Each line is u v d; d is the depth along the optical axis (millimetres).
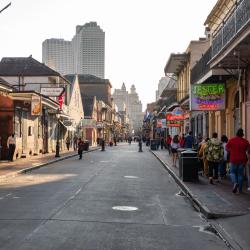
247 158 15016
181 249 8203
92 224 10234
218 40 19219
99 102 94812
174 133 59906
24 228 9672
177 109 40031
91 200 13930
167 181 20438
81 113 71250
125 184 18719
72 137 62344
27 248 8000
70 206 12680
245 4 14531
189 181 18500
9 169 24453
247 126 19156
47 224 10117
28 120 38875
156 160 36594
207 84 22062
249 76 19297
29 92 33312
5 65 48500
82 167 28141
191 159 18625
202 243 8703
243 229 9797
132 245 8391
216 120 28656
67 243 8422
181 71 48500
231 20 16625
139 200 14266
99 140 86500
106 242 8562
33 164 28562
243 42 15102
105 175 22547
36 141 42094
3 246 8117
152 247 8281
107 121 107750
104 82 108938
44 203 13180
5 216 11047
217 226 10289
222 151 17844
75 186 17625
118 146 82625
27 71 47688
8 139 32188
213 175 18906
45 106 40750
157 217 11359
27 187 17250
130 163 32562
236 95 22688
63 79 52562
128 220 10836
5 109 33688
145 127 139625
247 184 16828
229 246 8469
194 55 40344
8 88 33062
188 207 13109
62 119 52906
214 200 13453
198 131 37469
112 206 12867
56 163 31969
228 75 21656
